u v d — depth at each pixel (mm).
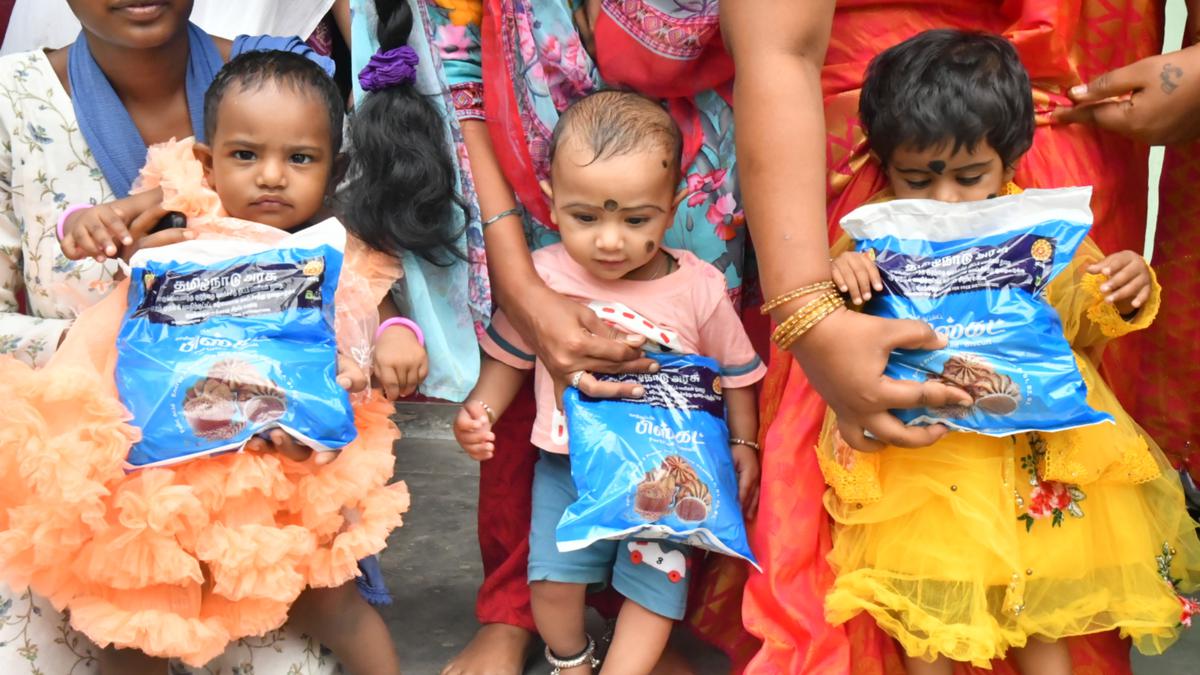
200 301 2059
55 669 2111
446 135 2381
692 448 2291
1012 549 2076
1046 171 2311
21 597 2088
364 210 2299
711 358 2432
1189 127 2287
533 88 2443
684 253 2490
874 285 2090
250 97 2137
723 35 2158
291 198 2191
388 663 2305
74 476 1891
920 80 2113
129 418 1978
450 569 3158
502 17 2404
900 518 2152
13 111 2301
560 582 2453
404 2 2369
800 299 2018
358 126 2320
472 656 2613
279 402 2008
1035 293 2068
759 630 2256
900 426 2025
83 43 2352
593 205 2275
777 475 2287
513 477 2750
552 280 2459
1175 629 2199
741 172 2092
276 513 2135
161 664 2131
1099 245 2391
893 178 2240
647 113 2305
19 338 2188
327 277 2090
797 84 2037
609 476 2250
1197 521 3076
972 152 2121
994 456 2113
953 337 2057
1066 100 2361
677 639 2783
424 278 2375
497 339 2533
